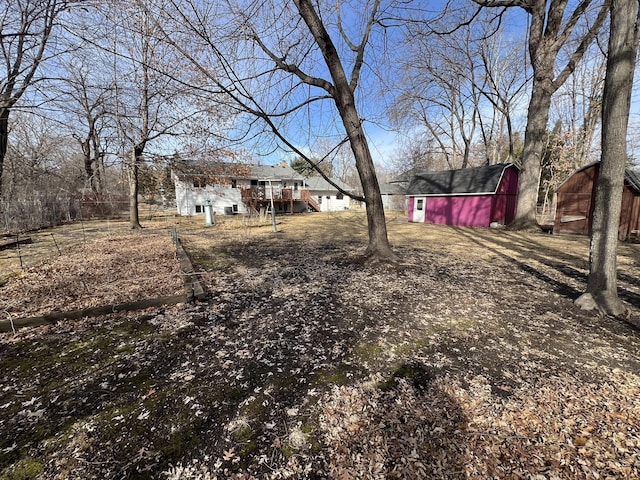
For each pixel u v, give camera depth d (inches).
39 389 88.9
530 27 434.6
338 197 1238.9
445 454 65.2
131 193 537.0
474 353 108.9
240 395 86.4
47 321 133.9
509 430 71.8
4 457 65.0
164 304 157.5
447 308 152.7
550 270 227.6
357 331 127.9
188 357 107.5
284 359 106.1
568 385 89.3
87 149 717.9
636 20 125.3
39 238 399.5
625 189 368.5
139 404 82.4
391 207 1301.7
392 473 60.6
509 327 130.3
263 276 217.3
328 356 108.0
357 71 233.8
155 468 62.5
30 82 336.2
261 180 979.3
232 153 445.4
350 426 74.0
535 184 473.7
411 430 72.3
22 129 556.1
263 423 75.4
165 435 71.4
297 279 208.1
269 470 62.1
